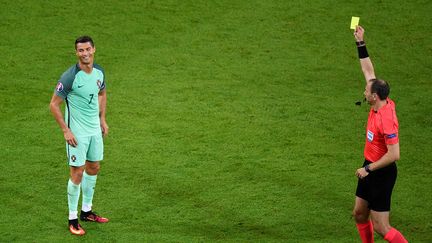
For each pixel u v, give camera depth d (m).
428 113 40.34
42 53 45.84
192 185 32.09
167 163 34.09
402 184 32.53
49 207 30.06
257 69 45.06
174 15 51.03
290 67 45.50
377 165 24.45
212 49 47.25
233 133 37.28
